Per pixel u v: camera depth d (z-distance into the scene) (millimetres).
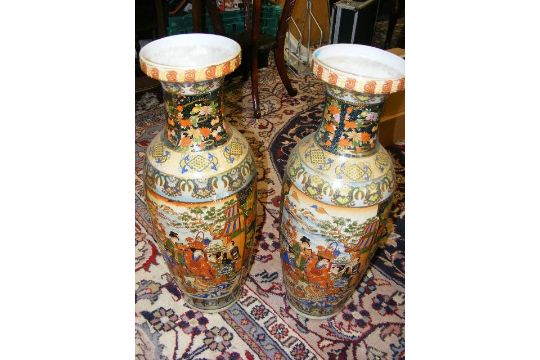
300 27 3352
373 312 1305
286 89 2697
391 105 2090
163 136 989
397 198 1811
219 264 1082
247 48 2480
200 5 2148
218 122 954
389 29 3568
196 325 1237
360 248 1015
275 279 1393
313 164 967
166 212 969
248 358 1159
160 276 1387
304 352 1180
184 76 815
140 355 1153
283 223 1085
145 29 2316
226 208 977
